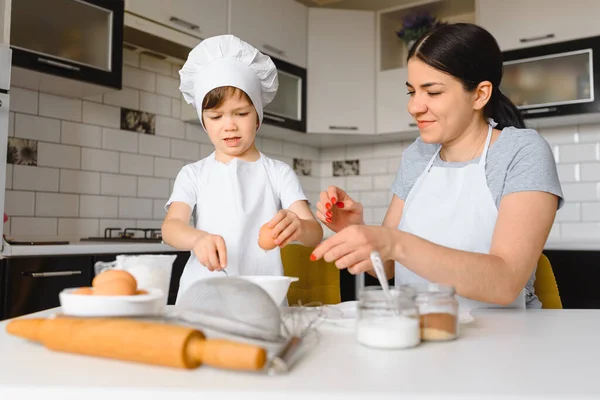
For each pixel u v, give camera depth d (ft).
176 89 10.36
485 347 2.46
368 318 2.46
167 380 1.89
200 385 1.83
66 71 7.51
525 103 10.13
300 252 5.04
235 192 4.62
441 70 4.00
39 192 8.34
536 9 10.01
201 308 2.30
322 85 11.74
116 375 1.96
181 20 8.93
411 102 4.23
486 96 4.19
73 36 7.64
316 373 2.00
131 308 2.39
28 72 7.27
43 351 2.34
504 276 3.16
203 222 4.63
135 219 9.61
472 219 4.10
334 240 2.85
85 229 8.89
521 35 10.12
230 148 4.60
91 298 2.37
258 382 1.86
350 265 2.88
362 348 2.43
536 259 3.45
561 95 9.80
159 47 9.29
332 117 11.73
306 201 4.83
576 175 10.60
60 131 8.62
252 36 10.33
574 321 3.17
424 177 4.46
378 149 12.96
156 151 9.97
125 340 2.06
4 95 6.58
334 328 2.85
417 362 2.18
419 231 4.28
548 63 9.94
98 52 7.93
